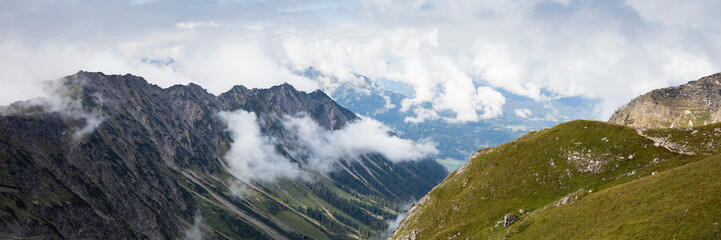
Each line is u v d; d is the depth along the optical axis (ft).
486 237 564.71
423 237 654.53
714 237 358.23
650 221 405.80
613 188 498.69
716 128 554.87
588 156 611.47
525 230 522.88
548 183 609.83
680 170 452.76
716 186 401.90
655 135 595.47
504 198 627.87
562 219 496.64
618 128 642.22
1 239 460.14
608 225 439.63
